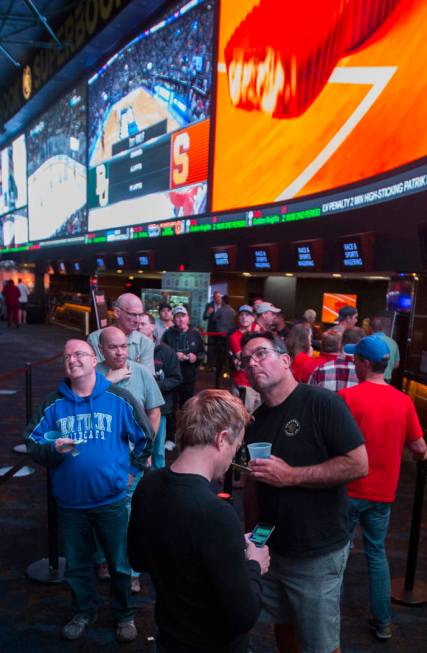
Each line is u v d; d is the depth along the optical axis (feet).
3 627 9.01
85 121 58.54
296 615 6.28
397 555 11.82
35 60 66.74
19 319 67.72
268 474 5.95
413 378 20.29
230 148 34.76
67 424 8.12
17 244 88.94
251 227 33.14
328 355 12.53
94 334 11.30
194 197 39.22
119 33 47.60
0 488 15.15
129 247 50.14
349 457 5.92
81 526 8.38
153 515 4.49
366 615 9.57
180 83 39.99
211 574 4.18
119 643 8.66
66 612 9.48
